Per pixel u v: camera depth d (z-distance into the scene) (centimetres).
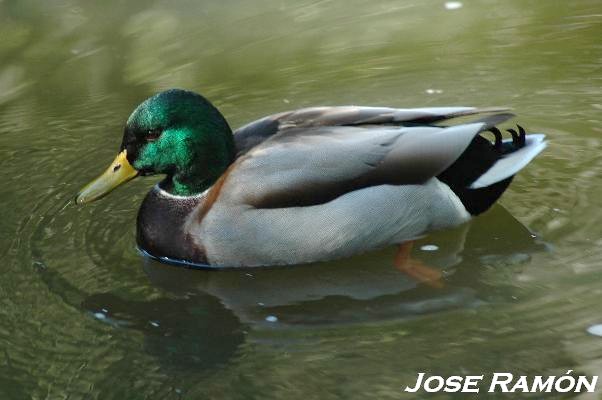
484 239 1131
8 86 1580
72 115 1490
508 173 1127
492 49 1562
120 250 1165
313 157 1088
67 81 1582
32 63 1641
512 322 973
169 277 1112
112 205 1265
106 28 1739
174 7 1806
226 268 1114
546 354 919
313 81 1527
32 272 1121
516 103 1412
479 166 1137
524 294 1020
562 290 1017
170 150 1119
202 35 1694
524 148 1144
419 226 1123
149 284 1098
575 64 1490
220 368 941
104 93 1540
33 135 1442
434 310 1016
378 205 1093
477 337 955
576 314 973
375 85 1498
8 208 1263
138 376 936
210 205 1098
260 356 955
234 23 1731
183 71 1584
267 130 1150
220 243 1094
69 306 1055
